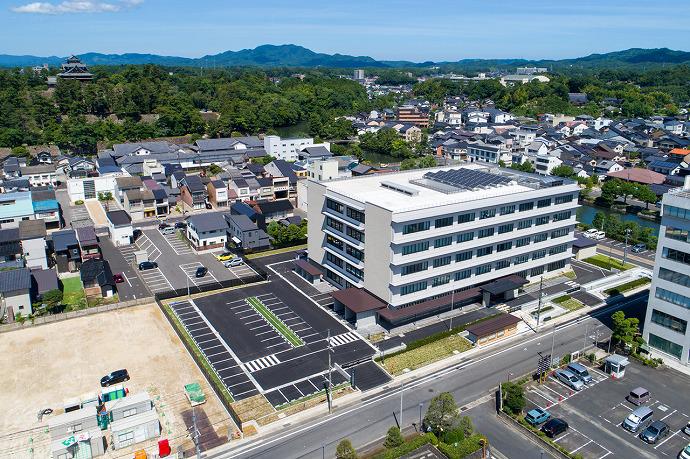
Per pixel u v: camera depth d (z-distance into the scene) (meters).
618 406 65.44
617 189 160.88
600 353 77.88
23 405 64.50
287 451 57.12
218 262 110.88
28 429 60.38
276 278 102.62
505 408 63.12
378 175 106.75
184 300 93.06
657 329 76.38
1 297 84.94
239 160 195.25
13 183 152.00
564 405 65.50
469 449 56.44
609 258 115.00
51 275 95.50
